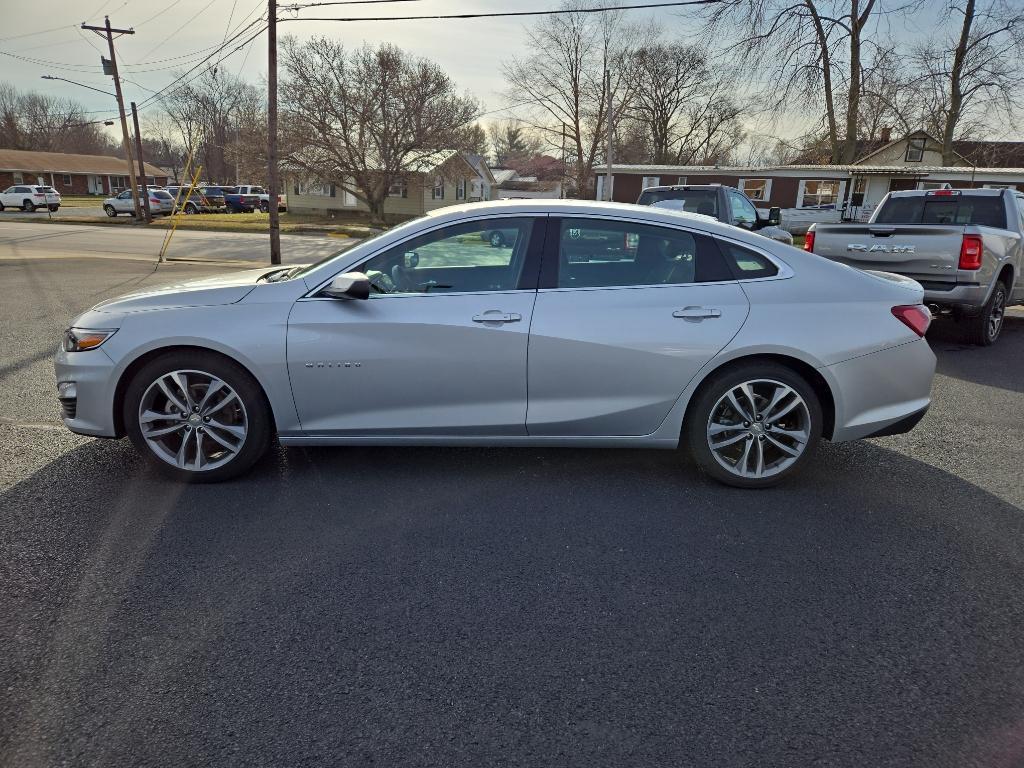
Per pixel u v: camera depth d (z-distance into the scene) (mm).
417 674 2322
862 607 2742
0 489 3668
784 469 3754
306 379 3613
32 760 1928
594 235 3699
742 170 32719
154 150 101438
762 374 3646
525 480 3908
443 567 2992
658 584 2887
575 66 48031
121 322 3637
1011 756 1986
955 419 5215
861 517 3521
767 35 31219
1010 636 2564
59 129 80938
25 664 2324
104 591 2758
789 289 3678
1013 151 42500
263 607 2680
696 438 3750
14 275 13016
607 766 1946
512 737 2051
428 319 3572
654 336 3584
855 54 31734
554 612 2682
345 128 34781
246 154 35031
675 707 2184
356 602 2725
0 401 5164
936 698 2234
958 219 8578
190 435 3734
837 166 31531
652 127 54188
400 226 3793
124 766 1916
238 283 3844
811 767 1950
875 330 3660
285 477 3898
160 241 24922
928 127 35531
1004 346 8016
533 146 60812
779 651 2465
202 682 2258
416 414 3686
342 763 1942
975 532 3379
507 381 3625
